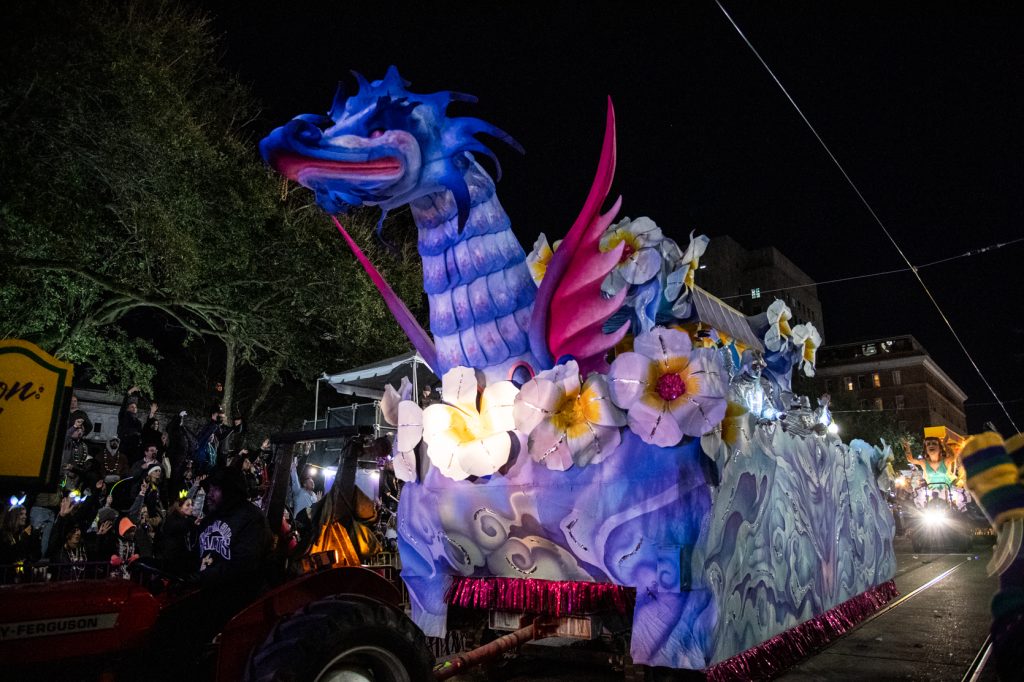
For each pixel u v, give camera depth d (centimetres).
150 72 1011
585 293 406
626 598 373
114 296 1259
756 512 411
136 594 284
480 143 409
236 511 315
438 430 409
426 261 440
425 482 440
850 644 507
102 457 970
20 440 543
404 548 454
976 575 916
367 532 375
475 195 421
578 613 382
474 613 457
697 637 341
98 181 1055
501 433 393
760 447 430
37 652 255
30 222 942
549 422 371
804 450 526
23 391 548
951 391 9281
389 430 1188
